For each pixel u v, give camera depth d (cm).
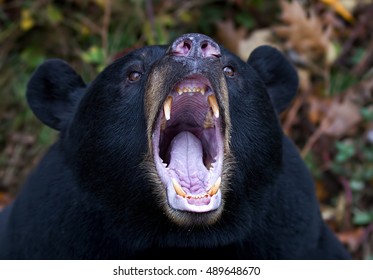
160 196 371
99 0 628
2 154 638
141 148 377
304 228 416
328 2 638
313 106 617
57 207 400
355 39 657
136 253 393
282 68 449
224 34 639
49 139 629
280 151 403
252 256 401
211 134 401
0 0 650
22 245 415
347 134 613
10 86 645
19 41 653
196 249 393
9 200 617
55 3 648
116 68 392
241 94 391
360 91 628
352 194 597
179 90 366
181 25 650
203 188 378
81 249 395
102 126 386
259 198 393
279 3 660
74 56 643
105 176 385
